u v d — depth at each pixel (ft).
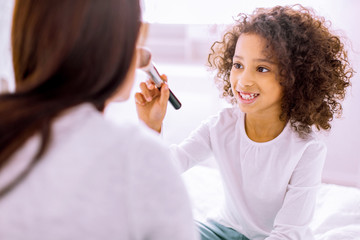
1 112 1.20
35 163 1.19
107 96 1.36
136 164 1.25
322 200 4.27
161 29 16.10
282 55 2.54
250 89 2.64
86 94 1.30
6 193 1.20
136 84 5.59
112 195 1.23
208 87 11.39
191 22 4.75
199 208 4.07
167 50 16.07
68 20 1.23
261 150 2.90
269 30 2.55
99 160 1.23
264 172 2.92
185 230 1.35
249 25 2.69
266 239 2.79
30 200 1.20
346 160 5.71
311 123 2.84
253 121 2.90
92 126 1.27
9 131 1.19
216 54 3.43
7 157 1.19
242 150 3.00
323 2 4.50
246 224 3.17
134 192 1.24
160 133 2.91
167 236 1.32
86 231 1.22
